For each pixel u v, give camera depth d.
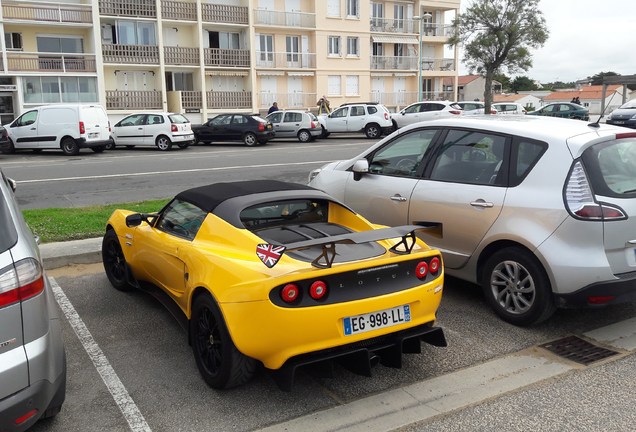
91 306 5.32
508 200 4.67
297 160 17.64
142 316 5.07
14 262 2.80
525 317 4.67
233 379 3.59
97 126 20.92
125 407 3.58
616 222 4.25
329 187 6.43
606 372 4.01
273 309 3.28
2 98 30.33
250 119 24.55
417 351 3.87
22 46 31.23
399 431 3.32
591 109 75.25
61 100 31.45
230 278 3.52
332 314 3.39
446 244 5.23
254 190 4.41
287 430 3.34
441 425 3.38
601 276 4.23
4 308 2.72
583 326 4.82
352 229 4.34
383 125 28.06
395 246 3.88
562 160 4.45
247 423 3.41
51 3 30.77
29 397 2.79
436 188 5.28
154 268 4.72
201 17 35.75
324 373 3.52
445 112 28.44
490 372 4.04
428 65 48.28
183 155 19.92
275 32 39.75
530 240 4.47
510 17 35.34
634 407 3.55
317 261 3.43
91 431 3.32
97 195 11.47
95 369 4.08
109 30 33.66
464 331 4.72
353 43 43.22
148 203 9.87
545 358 4.24
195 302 3.86
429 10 48.94
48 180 13.62
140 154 20.61
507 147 4.86
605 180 4.36
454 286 5.83
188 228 4.39
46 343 2.90
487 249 4.93
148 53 34.31
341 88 42.94
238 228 3.88
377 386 3.85
